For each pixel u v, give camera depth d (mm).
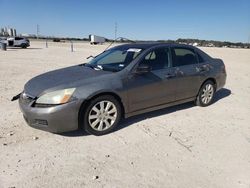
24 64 16578
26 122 4949
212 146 4555
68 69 5695
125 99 5066
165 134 5000
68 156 4105
